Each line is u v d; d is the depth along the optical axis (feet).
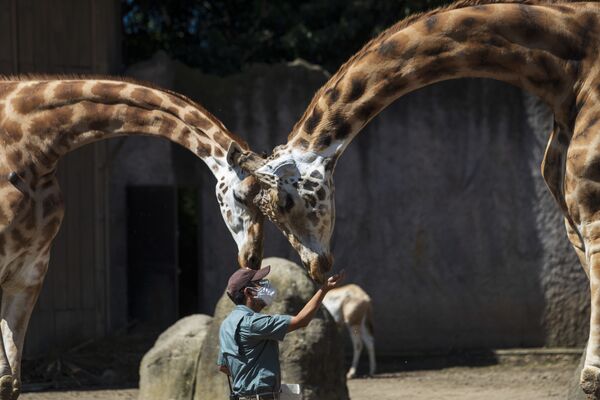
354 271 63.67
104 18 62.03
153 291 62.95
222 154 29.04
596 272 22.56
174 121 29.78
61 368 56.03
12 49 58.59
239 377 27.09
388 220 63.98
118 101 30.25
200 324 43.21
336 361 40.29
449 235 64.13
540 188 64.03
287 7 77.25
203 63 75.15
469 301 64.13
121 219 62.28
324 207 24.64
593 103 23.06
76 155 60.49
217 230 62.90
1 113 30.50
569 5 23.79
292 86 63.41
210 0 82.74
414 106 64.13
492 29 23.66
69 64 60.75
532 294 64.08
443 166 64.13
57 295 59.57
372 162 63.93
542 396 48.98
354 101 24.44
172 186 62.54
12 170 29.96
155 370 42.42
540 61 23.54
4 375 29.43
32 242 30.45
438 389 51.98
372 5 73.46
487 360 62.44
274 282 39.81
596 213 22.77
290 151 24.94
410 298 63.98
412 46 24.04
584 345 63.72
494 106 64.18
